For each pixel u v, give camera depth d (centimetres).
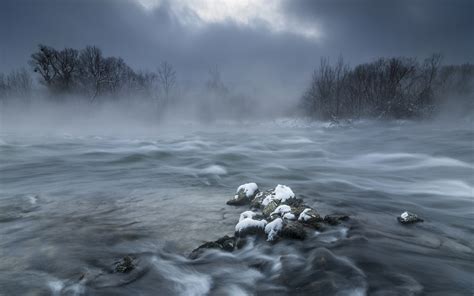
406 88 5303
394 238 558
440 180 1151
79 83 5572
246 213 615
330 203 793
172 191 903
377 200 856
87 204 761
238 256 482
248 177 1144
